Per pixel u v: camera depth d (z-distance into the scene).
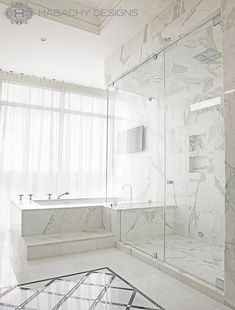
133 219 3.25
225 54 1.98
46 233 3.22
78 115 4.96
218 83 2.62
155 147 3.34
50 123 4.68
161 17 2.77
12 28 3.04
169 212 2.98
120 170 3.86
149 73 3.30
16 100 4.45
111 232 3.39
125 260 2.78
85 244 3.09
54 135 4.72
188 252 2.70
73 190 4.86
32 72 4.41
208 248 2.53
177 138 3.09
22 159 4.44
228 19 1.97
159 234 3.01
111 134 4.11
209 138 2.74
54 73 4.46
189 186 2.87
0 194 4.23
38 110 4.61
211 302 1.91
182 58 2.80
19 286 2.12
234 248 1.86
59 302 1.87
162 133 3.27
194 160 2.86
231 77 1.93
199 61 2.70
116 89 3.96
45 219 3.22
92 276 2.34
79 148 4.92
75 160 4.89
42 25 2.99
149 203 3.26
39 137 4.58
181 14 2.50
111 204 3.75
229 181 1.93
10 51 3.64
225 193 1.96
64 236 3.15
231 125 1.92
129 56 3.33
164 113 3.24
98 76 4.61
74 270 2.47
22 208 3.18
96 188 5.06
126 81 3.69
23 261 2.71
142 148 3.52
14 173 4.38
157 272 2.46
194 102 2.90
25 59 3.90
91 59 3.93
